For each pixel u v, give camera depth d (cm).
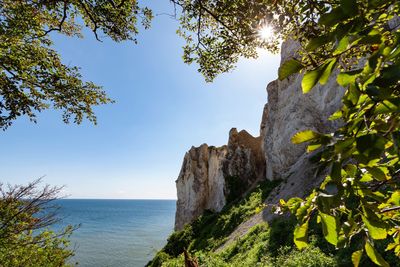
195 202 5422
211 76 1056
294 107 3522
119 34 1273
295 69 114
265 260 1541
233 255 2052
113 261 6562
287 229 1748
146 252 7531
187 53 1026
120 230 12362
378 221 145
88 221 16238
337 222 132
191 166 5678
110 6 1178
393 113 100
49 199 975
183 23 1009
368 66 98
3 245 918
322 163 110
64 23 1345
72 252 1108
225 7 770
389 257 908
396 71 92
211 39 979
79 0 1124
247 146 4844
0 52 1059
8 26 1000
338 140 103
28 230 1011
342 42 104
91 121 1361
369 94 96
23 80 1172
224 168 4694
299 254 1300
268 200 3005
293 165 3447
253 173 4566
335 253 1190
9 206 915
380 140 93
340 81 106
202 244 3075
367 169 130
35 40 1180
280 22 393
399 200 155
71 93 1248
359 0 111
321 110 3169
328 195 117
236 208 3409
